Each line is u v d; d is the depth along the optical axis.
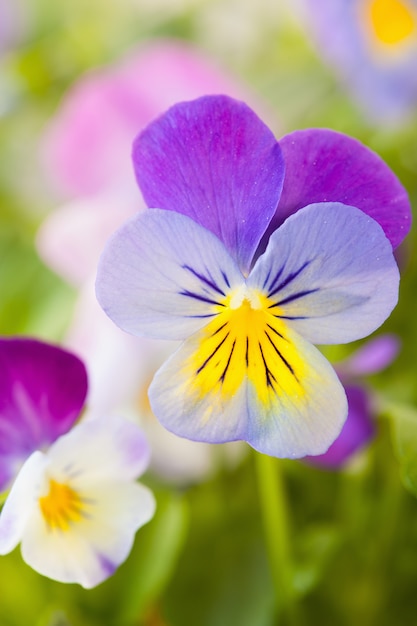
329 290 0.16
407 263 0.23
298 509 0.22
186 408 0.16
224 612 0.21
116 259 0.16
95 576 0.17
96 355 0.22
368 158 0.17
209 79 0.26
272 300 0.16
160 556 0.21
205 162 0.16
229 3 0.36
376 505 0.22
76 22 0.36
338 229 0.16
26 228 0.33
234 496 0.22
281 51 0.35
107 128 0.27
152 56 0.27
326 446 0.16
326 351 0.23
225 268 0.16
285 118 0.31
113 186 0.28
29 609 0.22
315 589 0.21
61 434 0.18
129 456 0.17
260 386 0.16
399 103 0.30
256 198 0.17
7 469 0.18
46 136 0.31
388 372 0.23
